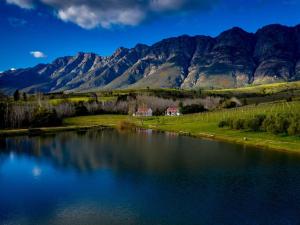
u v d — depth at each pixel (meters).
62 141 127.81
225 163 83.62
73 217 48.22
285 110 161.62
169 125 188.75
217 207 51.91
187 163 84.00
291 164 81.75
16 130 158.62
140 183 65.38
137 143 122.06
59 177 70.19
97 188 62.06
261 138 120.31
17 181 67.12
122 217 48.06
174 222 46.25
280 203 53.75
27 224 46.00
